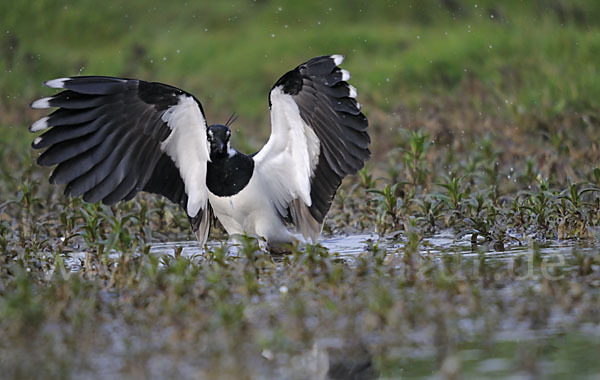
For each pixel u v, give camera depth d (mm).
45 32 31672
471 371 6969
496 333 7918
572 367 6949
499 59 24969
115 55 30344
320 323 8328
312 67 10836
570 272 9836
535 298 8867
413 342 7797
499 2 29422
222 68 28875
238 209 11656
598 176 13906
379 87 25156
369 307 8383
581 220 12367
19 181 16875
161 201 15281
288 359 7488
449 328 8094
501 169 17094
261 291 9547
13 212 15742
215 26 32469
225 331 8195
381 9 31641
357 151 11266
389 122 22031
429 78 25250
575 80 22078
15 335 8391
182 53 30266
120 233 11008
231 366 7344
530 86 22516
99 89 11188
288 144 11453
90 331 8469
